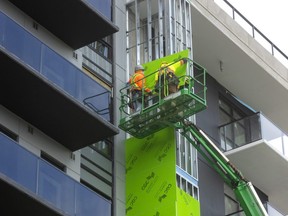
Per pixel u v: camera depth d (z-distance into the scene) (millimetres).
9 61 33750
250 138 44312
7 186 31891
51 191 33219
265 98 47656
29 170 32750
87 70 38750
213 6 44250
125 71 40438
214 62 45688
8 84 34531
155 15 41625
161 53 40094
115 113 38906
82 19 37562
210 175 43594
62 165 36250
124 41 41094
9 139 32438
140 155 38344
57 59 35844
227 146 44781
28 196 32312
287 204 47250
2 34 34156
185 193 37438
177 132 38719
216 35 44375
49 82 34688
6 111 35188
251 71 46156
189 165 38781
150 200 37250
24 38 34812
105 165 37812
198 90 44750
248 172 45250
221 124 45750
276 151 44062
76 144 36688
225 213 43531
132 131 38438
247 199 39469
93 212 34344
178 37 40625
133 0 41781
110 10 40188
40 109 35375
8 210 33094
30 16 37344
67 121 35875
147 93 38469
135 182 37938
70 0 36812
